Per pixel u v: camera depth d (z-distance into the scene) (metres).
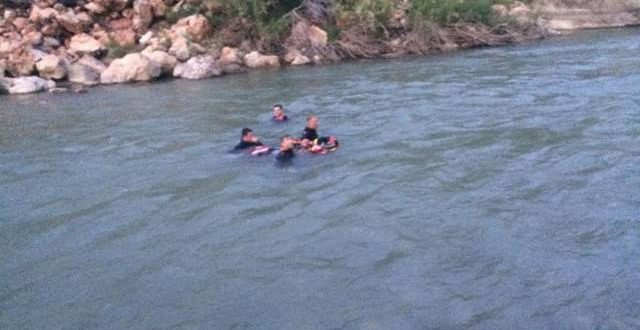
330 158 14.56
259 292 8.98
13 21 27.61
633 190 11.80
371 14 31.55
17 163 15.62
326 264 9.68
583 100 18.89
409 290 8.82
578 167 13.13
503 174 12.97
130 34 29.16
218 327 8.16
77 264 10.10
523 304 8.33
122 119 19.64
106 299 9.00
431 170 13.42
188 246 10.53
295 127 17.62
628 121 16.30
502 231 10.43
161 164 14.88
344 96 21.52
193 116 19.59
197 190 13.04
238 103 21.23
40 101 23.12
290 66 29.34
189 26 29.69
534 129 16.02
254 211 11.80
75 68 26.58
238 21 30.61
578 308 8.17
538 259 9.45
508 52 30.36
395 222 11.00
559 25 39.12
